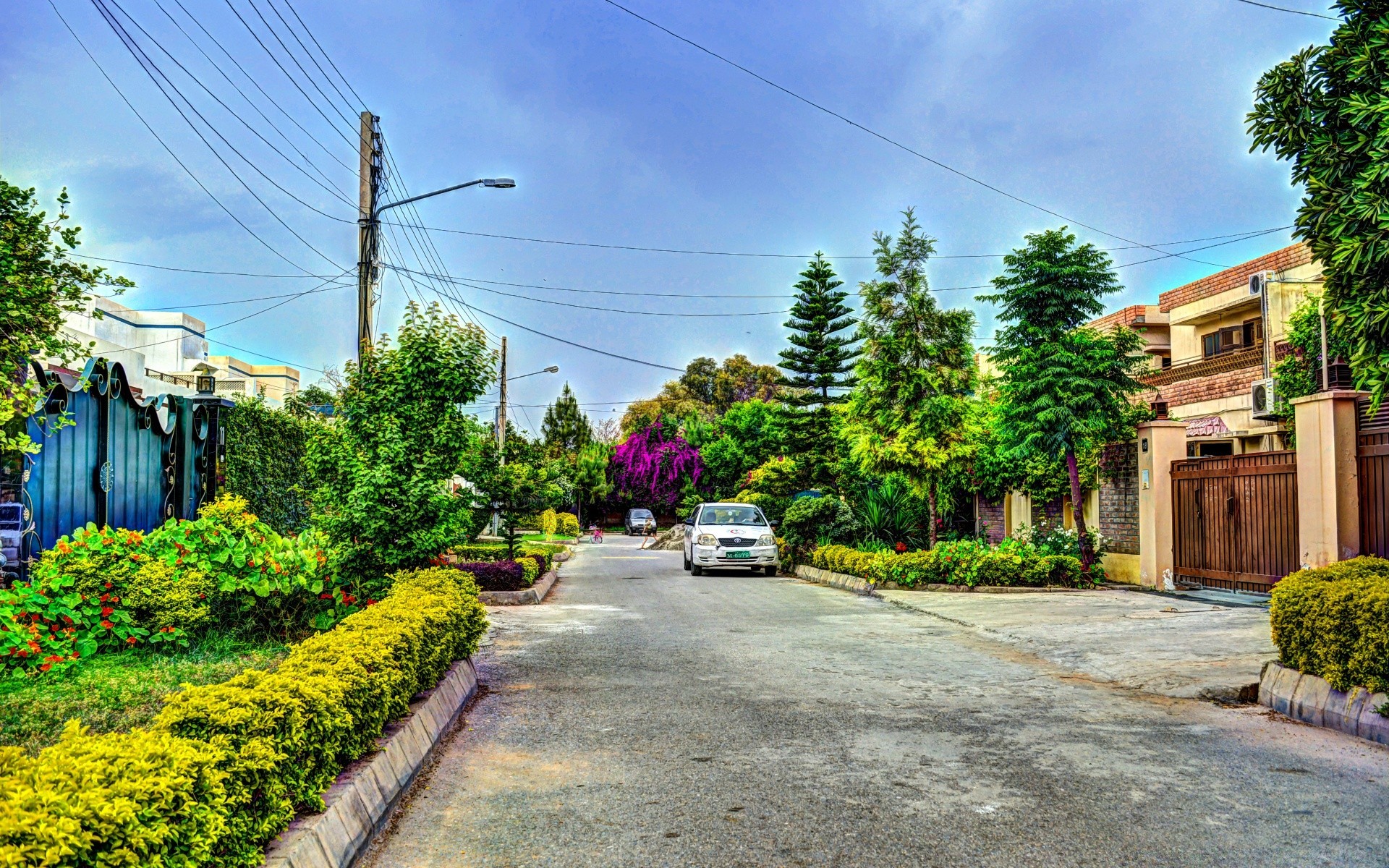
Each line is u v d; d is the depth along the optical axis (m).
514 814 4.77
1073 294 15.26
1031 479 18.72
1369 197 5.89
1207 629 10.25
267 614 9.00
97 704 6.04
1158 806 4.77
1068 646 9.70
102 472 9.94
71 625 7.68
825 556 19.55
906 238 19.73
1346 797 4.89
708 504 23.59
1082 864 4.04
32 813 2.41
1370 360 6.29
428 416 9.77
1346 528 10.96
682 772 5.48
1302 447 11.52
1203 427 23.78
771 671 8.74
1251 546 13.30
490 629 11.85
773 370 69.12
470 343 10.10
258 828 3.44
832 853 4.20
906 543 20.39
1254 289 22.45
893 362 19.36
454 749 6.00
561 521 50.12
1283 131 6.63
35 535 8.80
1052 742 6.09
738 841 4.37
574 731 6.47
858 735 6.30
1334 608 6.36
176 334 38.75
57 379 9.02
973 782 5.22
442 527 9.62
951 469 19.50
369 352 9.98
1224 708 7.06
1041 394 15.48
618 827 4.57
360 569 9.49
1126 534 16.38
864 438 19.73
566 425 66.06
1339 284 6.39
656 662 9.30
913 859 4.11
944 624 12.22
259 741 3.53
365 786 4.50
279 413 17.27
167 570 8.17
